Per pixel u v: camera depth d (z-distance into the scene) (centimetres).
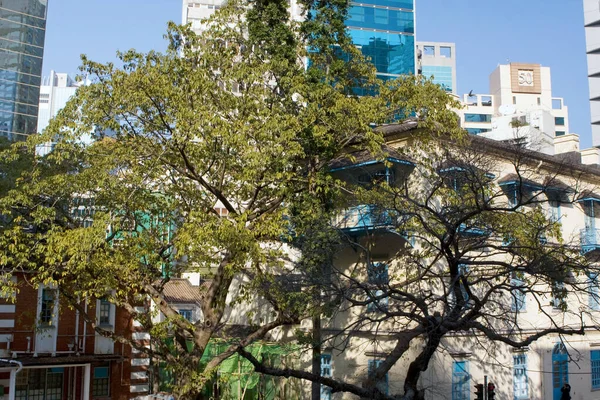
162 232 1964
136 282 1680
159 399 1936
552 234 1606
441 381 2038
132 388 2403
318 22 2141
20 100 5388
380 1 6788
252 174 1611
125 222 1720
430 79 1991
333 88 2031
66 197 1720
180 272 1959
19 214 1797
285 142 1670
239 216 1612
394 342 2133
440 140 1970
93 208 1798
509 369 2338
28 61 5503
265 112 1700
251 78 1755
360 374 2238
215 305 1820
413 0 6850
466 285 1318
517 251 1509
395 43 6700
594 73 7919
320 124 1864
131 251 1619
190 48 1831
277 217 1670
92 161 1714
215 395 2498
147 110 1669
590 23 8000
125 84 1611
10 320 2164
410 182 2059
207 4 6912
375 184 1877
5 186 1909
